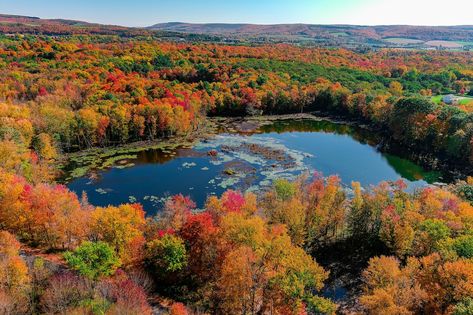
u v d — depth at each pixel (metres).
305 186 93.44
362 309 58.59
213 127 175.00
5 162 90.19
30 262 53.50
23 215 62.31
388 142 156.00
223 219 63.47
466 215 65.69
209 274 60.56
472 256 52.50
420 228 64.19
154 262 59.78
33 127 123.88
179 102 163.00
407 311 44.31
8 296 41.28
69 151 134.38
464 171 119.69
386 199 77.06
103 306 43.06
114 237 59.03
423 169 125.56
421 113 144.50
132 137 149.75
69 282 45.19
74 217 63.12
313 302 50.19
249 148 142.75
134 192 103.06
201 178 113.06
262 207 81.25
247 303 53.47
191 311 53.28
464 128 125.12
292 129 177.75
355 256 73.12
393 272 51.94
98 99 154.50
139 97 157.12
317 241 77.88
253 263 53.69
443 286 47.03
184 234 61.88
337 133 172.38
